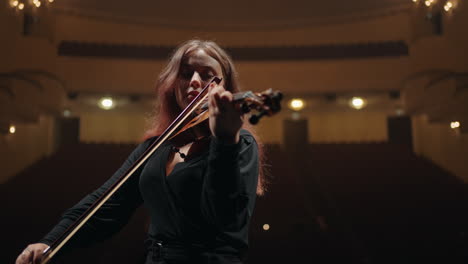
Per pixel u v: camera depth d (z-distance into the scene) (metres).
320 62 12.03
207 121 0.84
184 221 0.78
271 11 12.54
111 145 11.73
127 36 12.23
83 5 11.83
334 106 13.72
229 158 0.66
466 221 8.97
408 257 8.23
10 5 8.86
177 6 12.35
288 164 10.88
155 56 11.88
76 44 11.64
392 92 11.82
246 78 12.16
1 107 8.62
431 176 10.55
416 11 10.66
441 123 10.77
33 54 9.30
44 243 0.87
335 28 12.40
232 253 0.77
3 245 8.20
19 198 9.33
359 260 8.19
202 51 0.90
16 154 10.73
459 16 9.22
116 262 7.59
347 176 11.04
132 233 8.18
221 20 12.64
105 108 13.59
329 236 8.87
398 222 9.12
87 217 0.79
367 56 11.80
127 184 0.94
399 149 12.16
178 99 0.91
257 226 9.08
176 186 0.79
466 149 10.00
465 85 8.87
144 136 1.02
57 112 10.75
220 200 0.67
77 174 10.36
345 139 14.16
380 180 10.69
